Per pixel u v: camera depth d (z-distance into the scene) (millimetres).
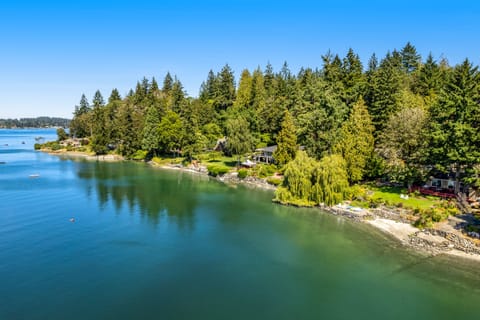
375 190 55125
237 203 55344
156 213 48469
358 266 31750
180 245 36469
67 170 87750
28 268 30250
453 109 43688
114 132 127750
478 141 42625
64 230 40375
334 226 43406
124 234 39469
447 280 29047
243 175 75312
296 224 44219
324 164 52375
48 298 25391
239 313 24109
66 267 30641
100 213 47719
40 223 42781
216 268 31141
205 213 49031
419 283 28594
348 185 53688
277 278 29422
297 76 137500
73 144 147125
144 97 161750
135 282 28156
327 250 35500
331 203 51219
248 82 147375
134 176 80812
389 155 52875
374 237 39188
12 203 52062
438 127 45219
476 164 43375
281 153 74312
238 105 126938
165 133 104375
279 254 34469
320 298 26344
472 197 47438
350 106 82062
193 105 130500
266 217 47344
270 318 23656
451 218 41625
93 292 26438
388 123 58438
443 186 52688
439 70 90438
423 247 35875
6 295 25656
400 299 26281
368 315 24203
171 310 24281
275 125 96375
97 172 85562
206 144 107688
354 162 56562
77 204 52312
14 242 36312
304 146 71688
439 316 24172
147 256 33406
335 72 95000
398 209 46000
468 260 32781
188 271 30422
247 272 30469
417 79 91688
